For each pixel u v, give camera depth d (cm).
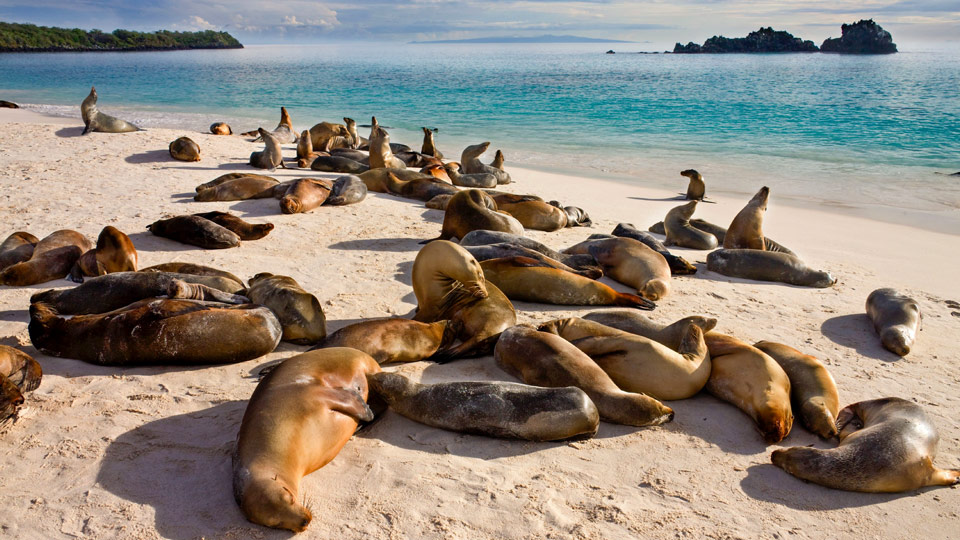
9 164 1376
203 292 599
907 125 2558
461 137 2367
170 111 3066
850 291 827
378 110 3148
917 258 987
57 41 11375
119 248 717
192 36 17338
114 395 484
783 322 701
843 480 404
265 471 354
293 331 576
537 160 1928
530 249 838
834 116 2853
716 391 515
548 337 515
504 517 368
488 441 444
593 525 364
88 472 395
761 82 4962
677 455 440
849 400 525
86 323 530
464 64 9356
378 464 412
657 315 701
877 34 12681
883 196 1445
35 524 351
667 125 2653
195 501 370
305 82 5081
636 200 1397
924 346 651
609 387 481
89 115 1819
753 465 432
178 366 532
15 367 465
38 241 802
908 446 407
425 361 566
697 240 1026
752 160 1911
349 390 433
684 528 366
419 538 349
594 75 6100
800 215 1273
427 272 607
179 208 1080
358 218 1076
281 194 1178
